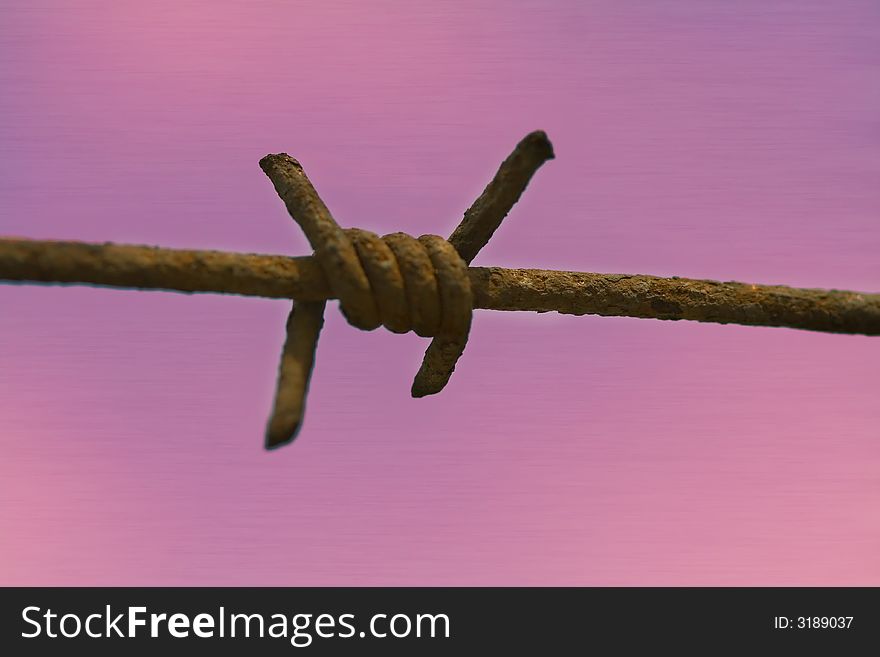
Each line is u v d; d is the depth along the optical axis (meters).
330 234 0.26
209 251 0.26
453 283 0.26
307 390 0.26
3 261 0.26
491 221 0.26
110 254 0.26
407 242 0.26
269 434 0.26
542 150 0.26
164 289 0.26
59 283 0.26
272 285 0.26
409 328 0.26
